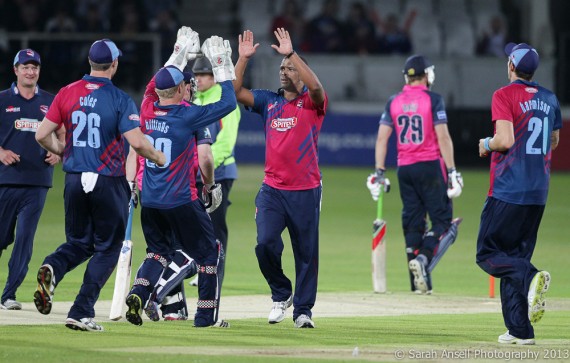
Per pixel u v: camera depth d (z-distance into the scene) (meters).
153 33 109.44
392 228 64.81
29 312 32.97
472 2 126.12
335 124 111.38
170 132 28.66
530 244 28.91
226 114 29.20
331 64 112.75
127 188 29.14
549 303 38.38
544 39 117.00
